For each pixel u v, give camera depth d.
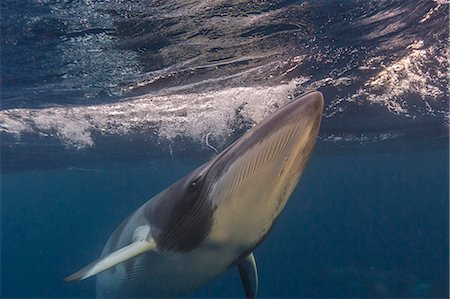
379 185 58.06
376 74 11.82
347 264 27.06
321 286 26.27
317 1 8.30
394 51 10.52
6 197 48.00
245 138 4.02
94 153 21.14
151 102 13.22
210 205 4.35
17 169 26.59
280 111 3.78
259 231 4.38
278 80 11.83
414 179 52.09
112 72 10.92
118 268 6.16
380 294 24.08
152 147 19.50
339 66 11.19
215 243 4.65
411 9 8.76
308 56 10.60
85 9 8.12
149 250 5.09
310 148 3.89
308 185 53.38
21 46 9.47
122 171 33.25
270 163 3.85
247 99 13.02
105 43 9.44
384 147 25.33
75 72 10.85
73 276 4.22
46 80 11.24
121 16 8.43
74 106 13.41
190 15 8.53
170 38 9.34
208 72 11.13
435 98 13.88
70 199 61.81
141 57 10.16
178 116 14.62
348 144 22.56
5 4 7.88
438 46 10.34
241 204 4.16
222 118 14.68
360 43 10.06
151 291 6.09
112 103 13.21
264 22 8.98
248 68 11.02
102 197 61.56
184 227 4.70
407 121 17.20
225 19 8.73
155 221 5.03
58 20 8.51
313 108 3.62
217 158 4.36
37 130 16.09
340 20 9.04
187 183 4.57
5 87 11.59
